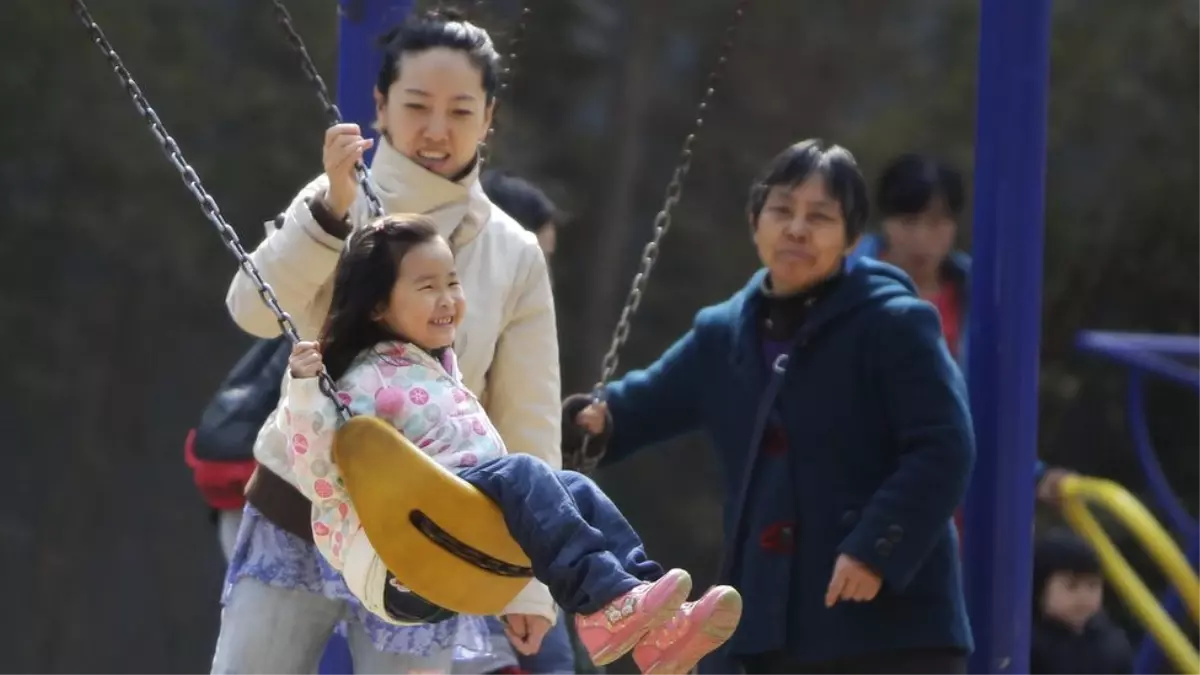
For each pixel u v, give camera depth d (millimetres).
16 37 55312
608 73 65938
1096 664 17281
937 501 12844
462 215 12086
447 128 11953
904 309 13234
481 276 12125
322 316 11922
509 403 12320
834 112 67062
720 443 13961
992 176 15477
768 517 13359
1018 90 15383
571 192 64500
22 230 56969
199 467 13977
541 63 64938
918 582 13266
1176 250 39719
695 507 60625
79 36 55812
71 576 59438
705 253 65500
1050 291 39562
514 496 10289
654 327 64625
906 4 67250
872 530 12797
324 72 57344
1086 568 17422
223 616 11766
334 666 14195
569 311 64062
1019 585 15398
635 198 66000
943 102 55312
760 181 13719
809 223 13312
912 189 16672
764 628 13242
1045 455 35812
